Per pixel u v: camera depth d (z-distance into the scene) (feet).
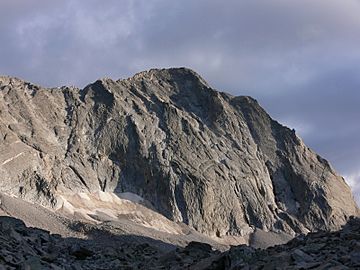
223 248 567.59
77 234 454.81
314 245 92.79
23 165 567.59
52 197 549.54
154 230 541.75
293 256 83.20
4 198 476.13
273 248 105.91
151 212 617.21
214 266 104.06
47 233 142.51
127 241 461.37
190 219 624.59
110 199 614.34
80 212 556.92
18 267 89.35
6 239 109.70
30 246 114.52
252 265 89.81
